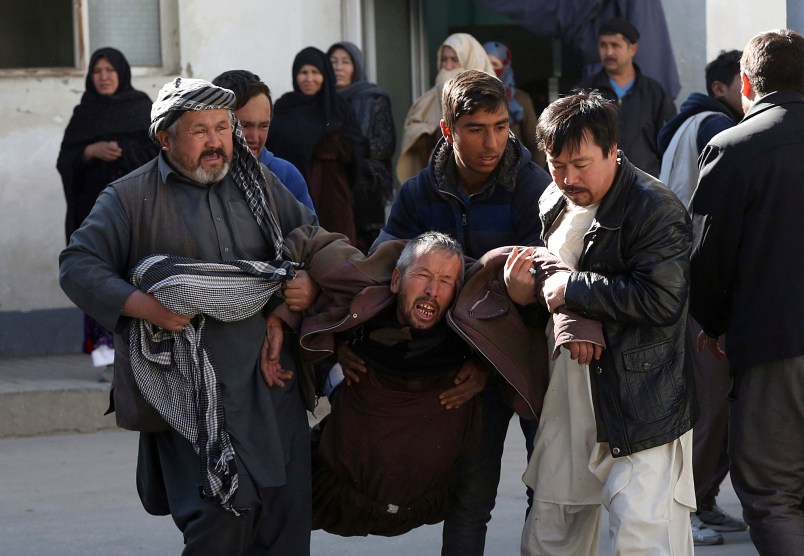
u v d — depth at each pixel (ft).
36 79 29.86
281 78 30.42
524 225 14.16
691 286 14.01
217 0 30.25
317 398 14.75
